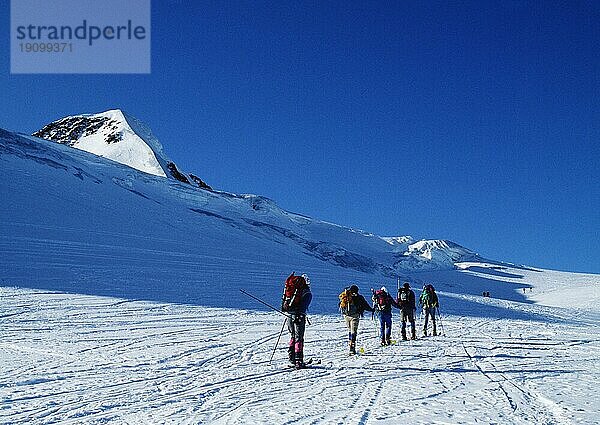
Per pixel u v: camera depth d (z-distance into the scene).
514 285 90.56
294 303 9.47
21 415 5.95
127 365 9.51
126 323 16.42
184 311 20.14
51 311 18.12
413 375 8.38
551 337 15.68
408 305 14.73
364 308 11.34
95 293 23.03
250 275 36.56
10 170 58.59
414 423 5.08
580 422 5.08
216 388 7.36
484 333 16.94
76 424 5.50
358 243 119.19
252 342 13.11
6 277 24.67
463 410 5.66
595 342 14.30
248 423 5.25
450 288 76.31
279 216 111.94
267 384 7.62
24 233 38.25
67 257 32.09
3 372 8.66
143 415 5.82
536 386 7.21
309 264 59.84
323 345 12.95
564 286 87.88
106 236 44.19
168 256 40.00
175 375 8.49
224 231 68.88
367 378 8.08
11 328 14.53
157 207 69.19
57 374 8.55
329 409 5.80
